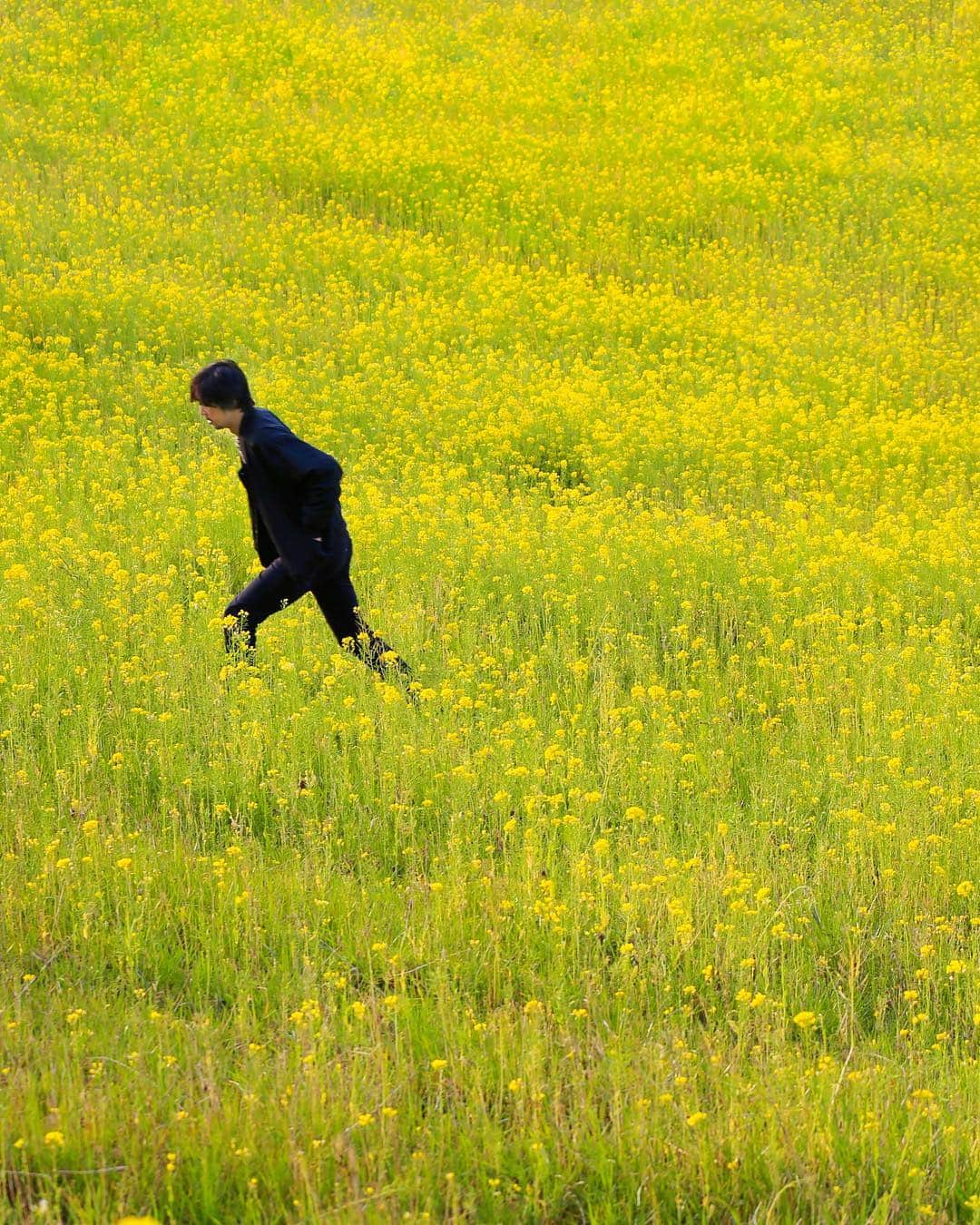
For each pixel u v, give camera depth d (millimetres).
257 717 15797
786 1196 8867
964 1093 10133
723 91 64375
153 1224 6191
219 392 15914
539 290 43062
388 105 59219
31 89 55719
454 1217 8352
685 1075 9961
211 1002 11109
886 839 14203
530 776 15125
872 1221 8477
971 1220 8969
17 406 31391
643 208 51750
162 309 37750
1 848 12914
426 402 33594
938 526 27266
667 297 42812
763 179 54156
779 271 47094
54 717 15648
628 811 13352
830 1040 11148
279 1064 9664
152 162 49938
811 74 66750
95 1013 10430
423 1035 10352
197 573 21734
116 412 31703
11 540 21266
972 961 12125
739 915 12219
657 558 23578
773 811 15023
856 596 23031
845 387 38000
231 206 47812
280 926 12008
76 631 18109
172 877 12633
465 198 51406
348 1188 8500
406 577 21797
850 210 53875
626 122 60500
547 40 69562
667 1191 8914
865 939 12742
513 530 24922
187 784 14516
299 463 16188
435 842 14203
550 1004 10945
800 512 28078
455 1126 9297
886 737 17000
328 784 15266
